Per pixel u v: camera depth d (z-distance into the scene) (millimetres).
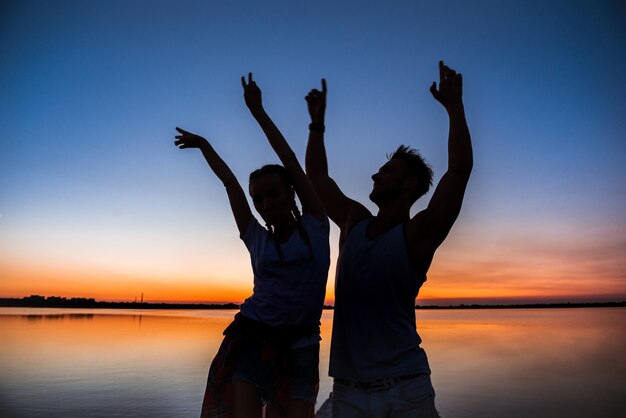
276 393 1853
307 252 1926
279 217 1970
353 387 1805
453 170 1790
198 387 6898
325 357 9945
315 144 2322
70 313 44188
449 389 7016
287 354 1882
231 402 1907
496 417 5434
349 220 2082
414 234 1791
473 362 10016
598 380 7785
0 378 7598
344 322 1850
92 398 6156
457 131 1801
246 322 1932
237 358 1908
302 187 2037
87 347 12305
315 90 2377
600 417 5441
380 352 1758
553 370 8852
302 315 1931
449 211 1764
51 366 8891
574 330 21359
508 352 12000
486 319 37219
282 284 1915
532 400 6273
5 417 5191
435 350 12516
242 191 2082
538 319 36750
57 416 5254
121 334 16859
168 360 9844
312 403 1974
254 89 2129
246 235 2035
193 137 2135
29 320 26906
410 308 1819
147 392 6531
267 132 2092
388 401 1720
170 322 27719
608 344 14281
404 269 1772
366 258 1822
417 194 2004
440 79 1870
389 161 1992
